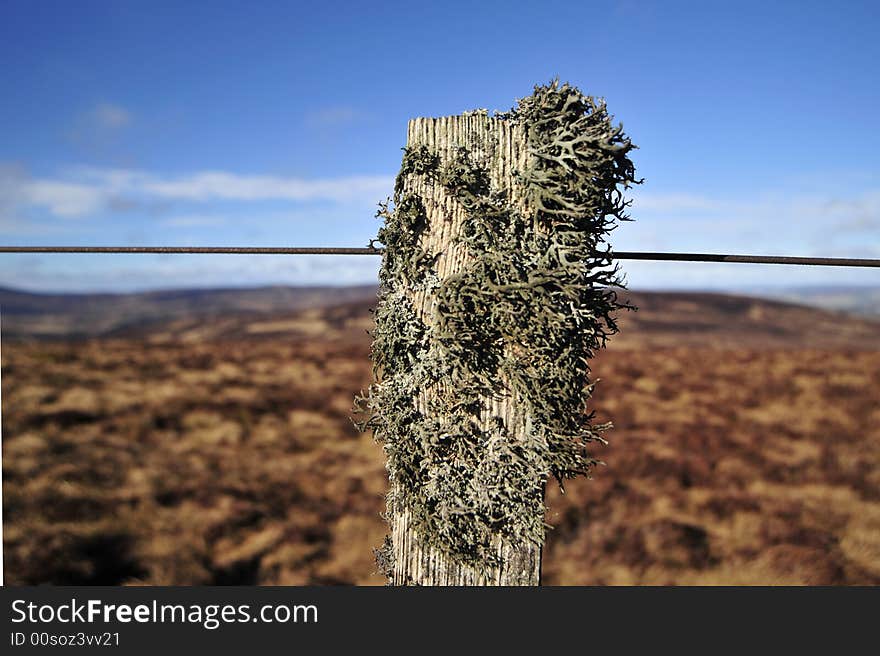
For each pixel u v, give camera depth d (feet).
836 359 74.79
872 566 21.12
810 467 33.30
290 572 20.90
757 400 52.03
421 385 4.24
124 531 23.21
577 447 4.20
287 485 30.40
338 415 46.65
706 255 4.91
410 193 4.32
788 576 20.06
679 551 21.89
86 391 50.11
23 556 20.43
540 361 4.15
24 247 6.50
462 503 4.17
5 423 36.68
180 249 5.96
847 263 4.76
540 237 4.17
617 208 4.21
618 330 4.36
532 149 4.13
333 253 5.42
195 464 32.94
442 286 4.17
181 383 57.41
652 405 49.16
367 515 26.48
